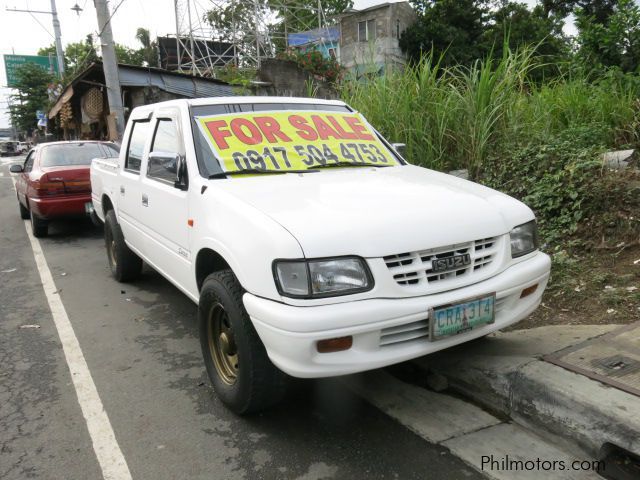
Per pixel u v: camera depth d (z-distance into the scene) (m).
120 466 2.60
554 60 8.62
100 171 5.91
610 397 2.55
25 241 8.20
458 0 24.34
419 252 2.55
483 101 6.10
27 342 4.20
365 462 2.56
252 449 2.70
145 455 2.68
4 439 2.86
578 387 2.66
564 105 6.76
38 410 3.15
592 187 4.86
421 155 6.34
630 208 4.64
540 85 7.62
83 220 9.75
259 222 2.58
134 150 4.76
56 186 7.72
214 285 2.88
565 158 5.40
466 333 2.68
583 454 2.53
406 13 24.69
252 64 22.55
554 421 2.64
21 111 45.19
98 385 3.45
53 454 2.71
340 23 24.19
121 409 3.14
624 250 4.43
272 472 2.51
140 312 4.82
